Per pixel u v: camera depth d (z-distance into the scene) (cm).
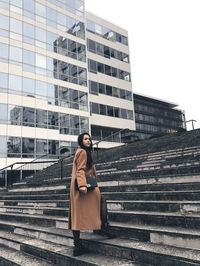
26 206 671
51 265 332
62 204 555
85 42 3106
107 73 3503
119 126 3431
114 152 1308
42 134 2364
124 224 350
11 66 2306
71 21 3005
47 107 2478
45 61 2592
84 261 292
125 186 502
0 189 1150
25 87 2361
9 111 2197
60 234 386
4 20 2362
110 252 304
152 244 289
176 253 247
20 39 2434
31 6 2609
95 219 318
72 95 2748
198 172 455
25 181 1300
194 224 290
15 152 2141
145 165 716
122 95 3612
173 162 635
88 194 325
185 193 371
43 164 2228
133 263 271
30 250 389
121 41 3866
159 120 6931
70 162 1414
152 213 339
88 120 2831
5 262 375
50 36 2717
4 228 547
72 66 2853
